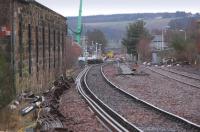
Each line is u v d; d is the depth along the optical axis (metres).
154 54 101.38
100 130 17.47
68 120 20.02
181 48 83.94
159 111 22.27
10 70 23.95
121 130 16.89
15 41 24.88
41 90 32.72
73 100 28.95
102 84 41.59
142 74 56.50
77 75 57.00
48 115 18.72
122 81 45.75
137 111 23.19
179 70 65.44
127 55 138.00
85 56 111.81
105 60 140.38
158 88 36.94
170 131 17.05
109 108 23.11
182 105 25.64
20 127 16.94
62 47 46.88
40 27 32.66
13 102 21.80
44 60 34.62
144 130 17.20
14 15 24.80
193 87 37.22
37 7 31.27
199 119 20.50
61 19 45.78
